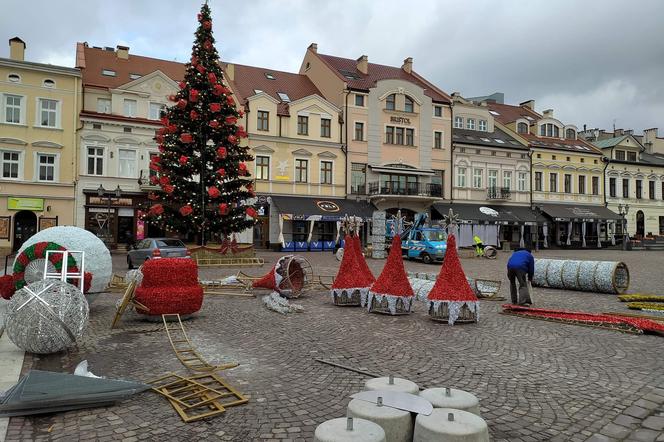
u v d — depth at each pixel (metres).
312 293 14.73
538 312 10.93
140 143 34.56
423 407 4.16
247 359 7.22
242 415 5.04
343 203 40.97
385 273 11.20
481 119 50.16
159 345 8.02
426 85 49.34
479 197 46.94
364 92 42.50
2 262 24.28
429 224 44.22
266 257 29.48
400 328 9.56
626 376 6.42
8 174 31.48
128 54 39.28
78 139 33.03
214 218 25.16
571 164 51.16
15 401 4.83
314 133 40.62
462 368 6.78
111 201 32.62
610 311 11.73
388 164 43.19
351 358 7.29
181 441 4.43
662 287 16.75
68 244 10.02
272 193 38.94
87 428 4.69
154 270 9.90
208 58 25.92
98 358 7.18
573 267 15.62
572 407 5.30
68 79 32.81
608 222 49.78
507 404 5.39
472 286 14.07
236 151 26.41
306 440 4.46
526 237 48.44
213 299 13.29
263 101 38.81
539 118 56.47
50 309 7.01
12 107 31.61
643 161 55.38
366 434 3.60
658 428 4.75
